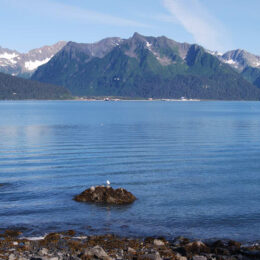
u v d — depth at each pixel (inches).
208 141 2987.2
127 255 786.8
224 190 1402.6
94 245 871.7
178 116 7293.3
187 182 1531.7
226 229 1015.0
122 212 1148.5
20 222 1053.2
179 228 1019.9
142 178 1604.3
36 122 5260.8
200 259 759.7
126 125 4805.6
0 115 7076.8
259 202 1250.6
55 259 734.5
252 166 1876.2
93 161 2030.0
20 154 2283.5
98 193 1278.3
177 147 2625.5
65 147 2615.7
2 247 844.0
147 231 997.8
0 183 1491.1
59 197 1302.9
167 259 770.2
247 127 4495.6
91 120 5851.4
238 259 787.4
